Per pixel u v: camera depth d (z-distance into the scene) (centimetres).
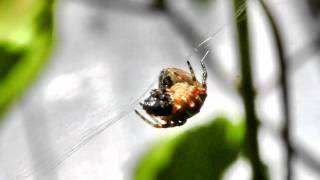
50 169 19
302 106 28
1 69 19
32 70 19
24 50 19
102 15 29
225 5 22
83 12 29
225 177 19
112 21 30
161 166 20
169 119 19
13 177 20
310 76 28
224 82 21
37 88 20
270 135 21
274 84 20
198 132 20
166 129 20
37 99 20
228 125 20
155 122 20
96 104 19
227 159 20
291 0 26
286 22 26
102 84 20
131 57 28
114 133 22
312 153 21
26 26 19
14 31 19
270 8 20
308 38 24
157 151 20
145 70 28
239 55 20
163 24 28
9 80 19
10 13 19
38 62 19
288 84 21
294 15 26
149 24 29
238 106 20
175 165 20
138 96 19
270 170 20
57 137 19
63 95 19
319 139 28
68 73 20
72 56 28
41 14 19
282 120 21
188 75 20
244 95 20
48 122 20
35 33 19
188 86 20
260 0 20
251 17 21
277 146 22
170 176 19
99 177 21
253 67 20
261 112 20
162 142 20
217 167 19
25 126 20
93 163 21
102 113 19
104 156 21
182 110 19
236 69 20
